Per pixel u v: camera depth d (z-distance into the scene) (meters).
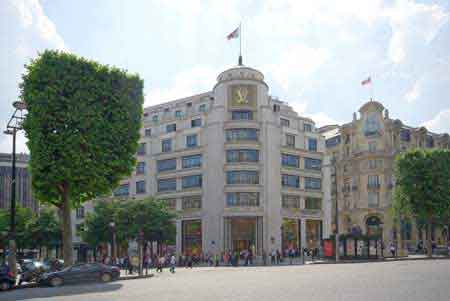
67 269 31.69
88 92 35.50
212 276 35.25
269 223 71.00
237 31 68.25
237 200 70.88
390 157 88.06
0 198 127.25
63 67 35.03
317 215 78.75
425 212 62.41
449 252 68.94
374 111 90.69
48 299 21.81
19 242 68.88
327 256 58.16
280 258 61.09
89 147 34.84
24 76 35.56
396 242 84.06
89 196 37.84
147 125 85.81
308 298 18.28
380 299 17.25
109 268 32.84
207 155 74.44
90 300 20.58
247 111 74.12
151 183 80.75
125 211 62.78
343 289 21.23
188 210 75.38
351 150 94.06
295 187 76.88
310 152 79.88
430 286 21.23
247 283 26.88
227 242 70.81
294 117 81.69
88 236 65.44
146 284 29.19
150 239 63.62
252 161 72.12
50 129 34.28
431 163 62.41
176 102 92.56
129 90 37.97
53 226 69.88
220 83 74.88
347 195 92.75
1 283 28.88
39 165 34.09
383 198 86.31
